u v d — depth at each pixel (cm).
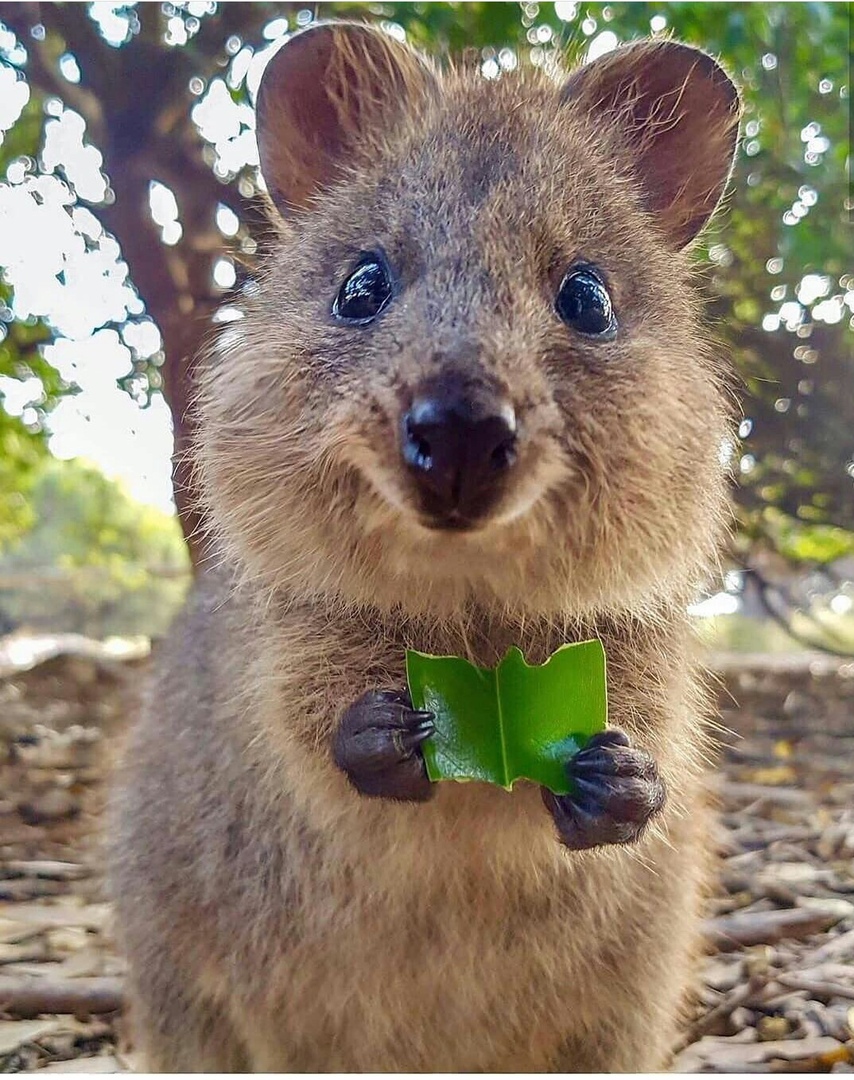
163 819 24
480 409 16
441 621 20
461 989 22
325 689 20
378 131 23
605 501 18
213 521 21
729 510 25
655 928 23
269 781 22
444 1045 23
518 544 18
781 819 45
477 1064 23
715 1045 26
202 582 28
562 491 18
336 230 20
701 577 22
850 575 99
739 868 38
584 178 20
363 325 19
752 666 87
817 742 62
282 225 23
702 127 23
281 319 20
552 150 20
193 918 24
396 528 18
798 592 97
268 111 23
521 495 16
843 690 77
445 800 20
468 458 16
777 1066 24
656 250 22
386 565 19
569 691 18
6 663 96
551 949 22
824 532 82
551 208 19
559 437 17
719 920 32
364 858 21
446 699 19
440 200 19
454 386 16
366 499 18
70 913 33
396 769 18
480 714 19
